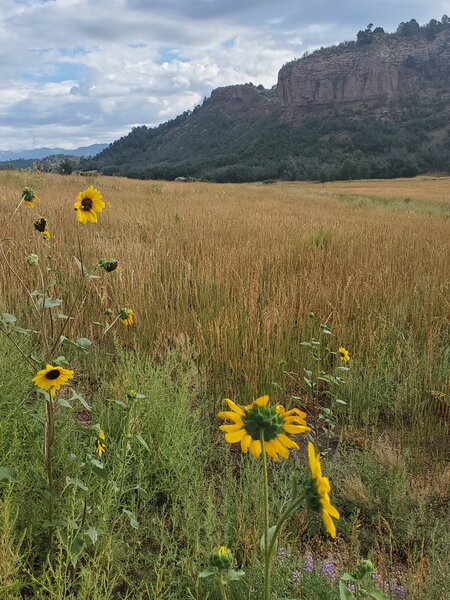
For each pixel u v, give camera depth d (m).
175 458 2.85
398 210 24.17
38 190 16.25
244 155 147.50
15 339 3.46
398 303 5.95
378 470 3.06
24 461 2.42
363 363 4.64
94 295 5.14
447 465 3.37
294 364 4.47
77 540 1.98
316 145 143.75
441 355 4.71
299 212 17.44
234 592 2.12
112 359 4.46
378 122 158.25
